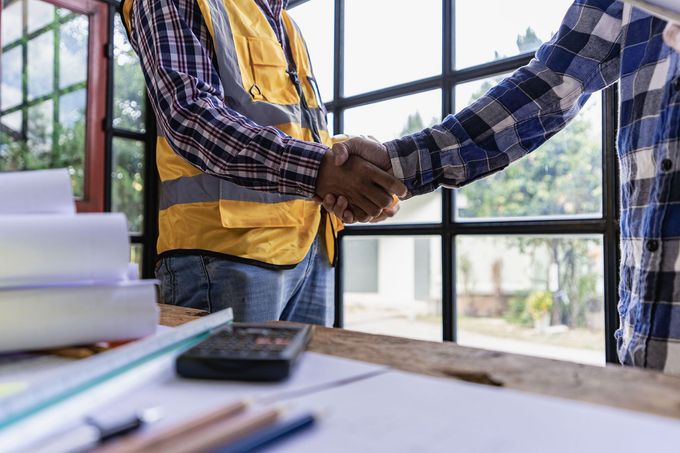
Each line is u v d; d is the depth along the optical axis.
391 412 0.25
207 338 0.37
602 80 0.81
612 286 1.38
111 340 0.38
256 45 0.95
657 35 0.65
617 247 1.38
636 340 0.62
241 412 0.24
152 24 0.81
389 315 1.92
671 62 0.62
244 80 0.91
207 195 0.90
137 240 2.36
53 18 2.12
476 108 0.87
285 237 0.97
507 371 0.34
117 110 2.31
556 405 0.26
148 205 2.40
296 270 1.01
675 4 0.41
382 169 0.85
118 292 0.37
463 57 1.72
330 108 2.07
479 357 0.38
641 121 0.66
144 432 0.23
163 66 0.79
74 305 0.36
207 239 0.91
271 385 0.30
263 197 0.93
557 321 1.55
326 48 2.08
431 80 1.77
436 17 1.77
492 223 1.63
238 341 0.35
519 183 1.61
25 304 0.35
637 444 0.22
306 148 0.77
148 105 2.39
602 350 1.44
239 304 0.90
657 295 0.60
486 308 1.69
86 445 0.22
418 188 0.87
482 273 1.70
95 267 0.36
